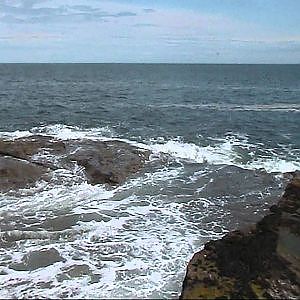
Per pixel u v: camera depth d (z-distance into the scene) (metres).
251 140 21.30
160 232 9.98
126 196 12.45
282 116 29.55
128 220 10.67
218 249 7.99
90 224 10.36
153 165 15.10
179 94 46.47
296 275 7.26
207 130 23.78
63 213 11.02
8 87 51.06
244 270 7.35
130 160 14.86
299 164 16.52
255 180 13.76
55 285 7.57
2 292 7.31
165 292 7.38
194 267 7.46
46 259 8.52
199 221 10.70
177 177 14.06
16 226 10.12
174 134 22.41
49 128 23.25
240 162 16.61
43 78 75.62
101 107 33.38
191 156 16.91
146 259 8.60
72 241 9.36
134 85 60.88
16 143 15.23
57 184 13.03
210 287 6.89
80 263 8.38
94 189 12.95
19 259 8.48
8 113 28.48
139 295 7.26
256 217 10.95
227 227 10.36
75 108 32.31
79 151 15.04
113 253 8.84
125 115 29.12
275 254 7.82
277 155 18.09
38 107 32.06
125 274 7.98
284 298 6.73
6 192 12.20
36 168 13.50
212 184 13.41
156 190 12.91
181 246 9.24
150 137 21.41
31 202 11.70
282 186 13.23
